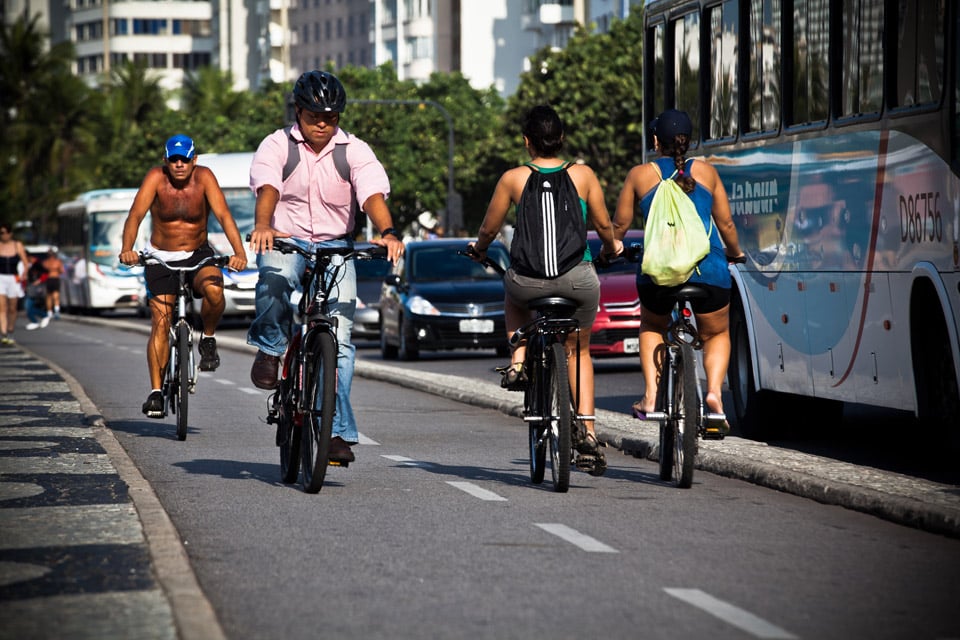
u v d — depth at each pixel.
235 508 23.14
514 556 19.17
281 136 24.73
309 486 24.56
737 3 34.28
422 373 52.53
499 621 15.52
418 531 21.03
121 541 19.64
